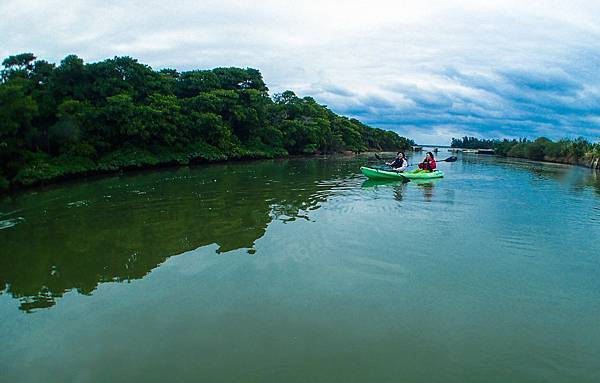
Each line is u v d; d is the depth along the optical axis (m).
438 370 5.53
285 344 6.10
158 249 10.44
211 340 6.18
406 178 26.06
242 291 7.88
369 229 12.56
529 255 10.36
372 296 7.77
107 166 29.48
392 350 5.98
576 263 9.81
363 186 22.91
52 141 27.36
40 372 5.43
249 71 54.53
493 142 122.88
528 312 7.26
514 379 5.36
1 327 6.59
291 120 62.38
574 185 25.97
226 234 11.84
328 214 14.69
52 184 23.97
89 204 16.84
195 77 46.78
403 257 9.98
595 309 7.42
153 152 35.91
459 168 41.41
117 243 10.99
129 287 8.08
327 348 6.01
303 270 9.00
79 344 6.08
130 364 5.59
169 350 5.92
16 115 23.17
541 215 15.27
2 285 8.27
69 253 10.20
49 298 7.64
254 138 51.88
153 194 19.53
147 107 34.41
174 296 7.66
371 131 98.31
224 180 25.86
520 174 34.19
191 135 40.72
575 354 5.98
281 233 11.95
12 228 12.79
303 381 5.25
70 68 32.66
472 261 9.81
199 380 5.25
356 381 5.26
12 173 21.97
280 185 23.12
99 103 33.50
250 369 5.48
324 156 63.28
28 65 33.72
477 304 7.53
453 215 14.93
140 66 38.62
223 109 46.88
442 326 6.71
